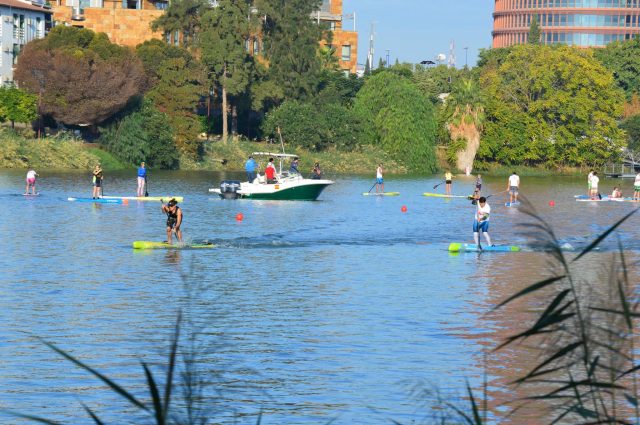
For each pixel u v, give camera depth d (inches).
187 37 7568.9
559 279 429.1
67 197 3964.1
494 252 2400.3
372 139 7632.9
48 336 1310.3
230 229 2859.3
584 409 448.5
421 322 1449.3
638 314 417.7
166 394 410.3
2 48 7121.1
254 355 1207.6
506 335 1346.0
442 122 7834.6
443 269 2068.2
